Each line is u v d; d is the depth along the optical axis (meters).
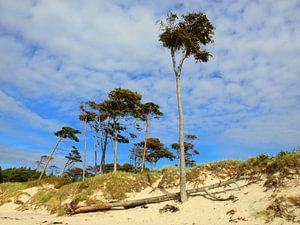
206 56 19.80
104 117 38.22
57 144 46.06
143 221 16.02
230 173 19.25
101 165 37.62
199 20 19.17
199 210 15.54
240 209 13.95
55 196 26.50
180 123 18.16
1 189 37.09
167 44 19.34
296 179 13.95
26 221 17.30
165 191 20.78
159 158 49.00
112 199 21.91
